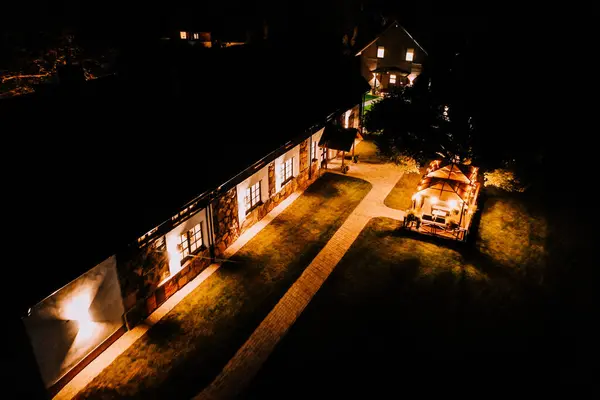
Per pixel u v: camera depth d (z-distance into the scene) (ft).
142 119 47.21
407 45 135.33
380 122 72.08
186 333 41.27
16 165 34.27
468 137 68.28
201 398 34.58
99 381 35.65
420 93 70.59
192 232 48.44
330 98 82.12
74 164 37.24
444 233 59.16
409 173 80.79
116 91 50.37
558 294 48.80
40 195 33.09
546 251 57.16
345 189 73.77
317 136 76.18
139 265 40.42
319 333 41.86
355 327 42.75
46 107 43.14
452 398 35.40
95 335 37.22
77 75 49.90
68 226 32.12
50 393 33.63
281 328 42.32
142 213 36.83
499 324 43.96
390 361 38.86
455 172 61.77
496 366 38.78
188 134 49.16
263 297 46.52
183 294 46.65
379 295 47.50
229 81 65.77
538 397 35.86
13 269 27.68
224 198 51.88
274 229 60.08
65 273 29.14
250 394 35.14
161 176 41.57
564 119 64.34
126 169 39.86
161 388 35.35
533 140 64.03
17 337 29.78
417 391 35.91
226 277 49.65
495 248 57.36
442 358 39.40
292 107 70.13
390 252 55.62
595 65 60.75
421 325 43.34
